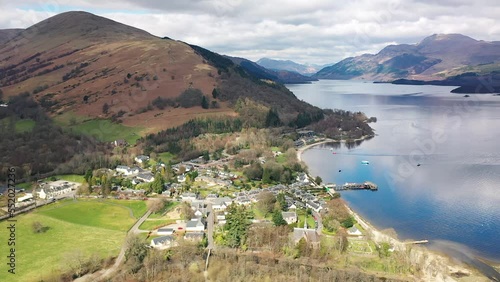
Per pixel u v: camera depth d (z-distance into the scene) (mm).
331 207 196000
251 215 184750
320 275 133875
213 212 194625
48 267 138375
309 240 156625
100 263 142250
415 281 135500
